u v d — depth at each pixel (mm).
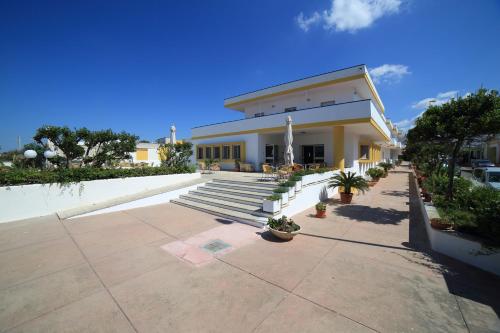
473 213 5066
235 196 9312
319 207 7660
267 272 4082
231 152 19125
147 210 8758
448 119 6379
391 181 18094
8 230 6391
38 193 7793
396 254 4867
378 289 3562
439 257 4727
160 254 4848
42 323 2842
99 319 2908
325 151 17469
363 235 6016
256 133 17312
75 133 9406
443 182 8742
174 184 11820
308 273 4047
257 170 17219
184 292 3480
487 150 38312
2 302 3242
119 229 6488
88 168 9234
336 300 3279
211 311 3047
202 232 6223
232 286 3643
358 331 2691
